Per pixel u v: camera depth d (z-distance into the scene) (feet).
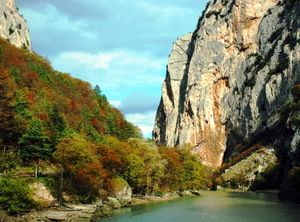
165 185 493.77
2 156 287.69
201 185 618.85
